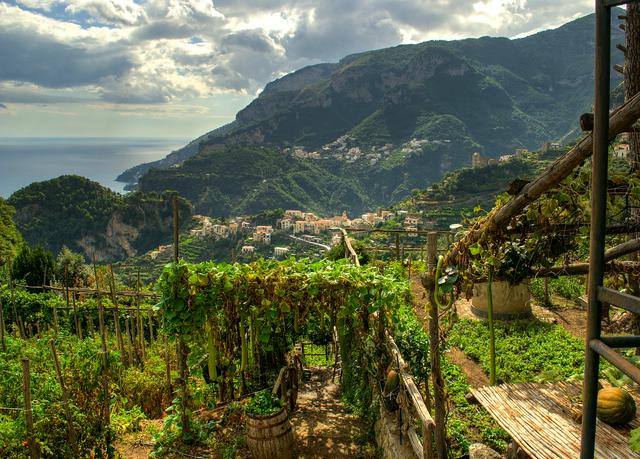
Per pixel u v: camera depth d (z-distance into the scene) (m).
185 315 7.61
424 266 18.83
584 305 11.75
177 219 7.82
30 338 16.23
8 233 49.62
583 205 4.27
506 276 4.99
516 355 10.83
